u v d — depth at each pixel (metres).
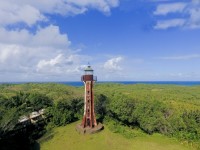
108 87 177.00
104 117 83.44
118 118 82.12
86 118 72.62
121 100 81.75
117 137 67.94
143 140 68.19
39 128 74.12
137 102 85.19
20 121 68.75
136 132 74.12
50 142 64.25
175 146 64.94
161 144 65.94
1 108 66.44
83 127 71.12
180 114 75.38
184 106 92.12
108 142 63.84
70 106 86.94
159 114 76.38
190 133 69.00
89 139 65.38
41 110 90.31
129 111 79.12
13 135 61.59
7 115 59.91
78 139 65.50
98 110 86.38
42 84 182.00
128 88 172.62
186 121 71.62
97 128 70.75
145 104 80.56
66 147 61.16
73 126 76.50
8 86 166.38
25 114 75.50
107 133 69.69
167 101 104.75
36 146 61.72
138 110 78.38
